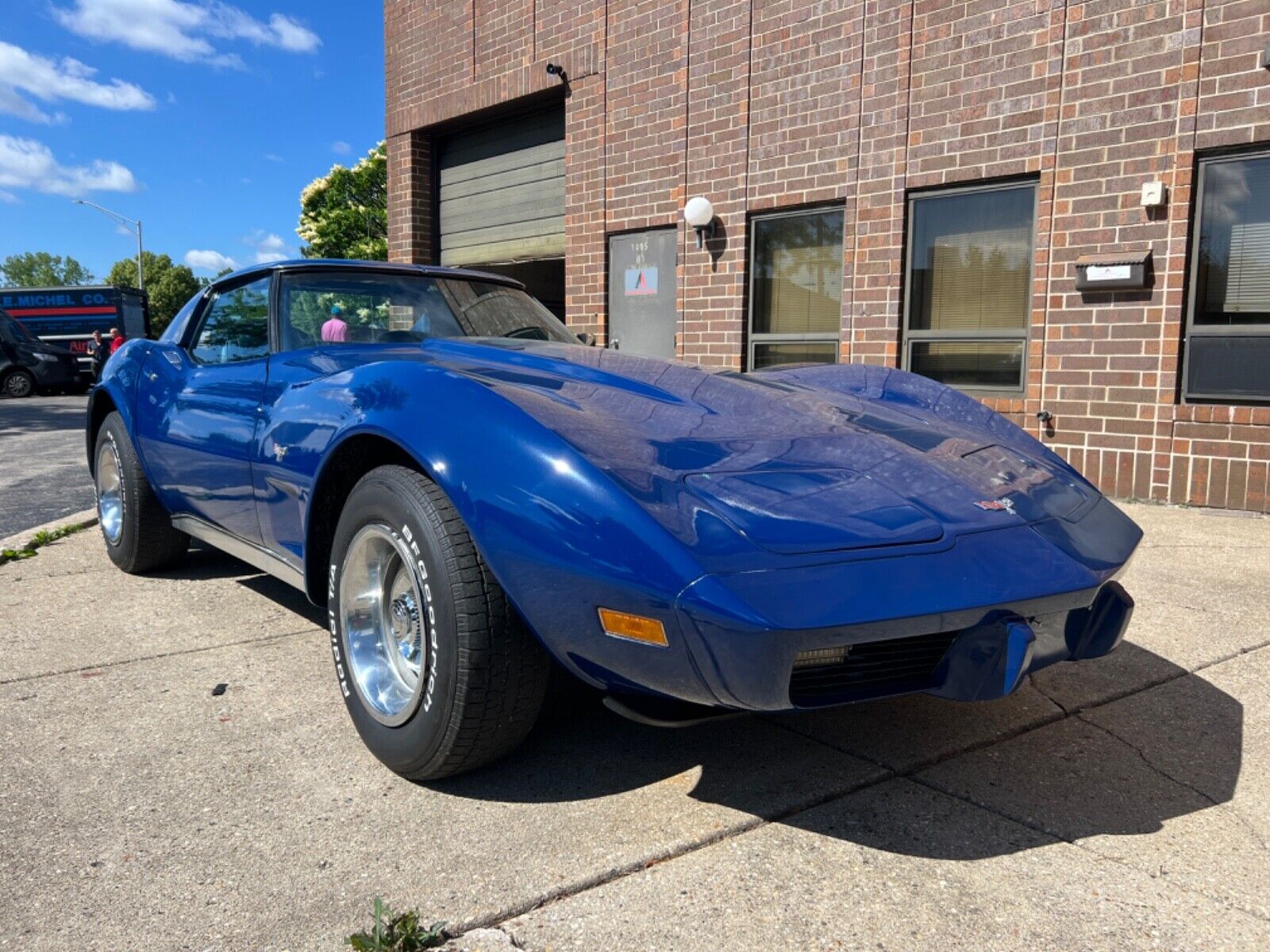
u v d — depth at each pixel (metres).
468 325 3.25
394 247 11.79
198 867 1.75
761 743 2.33
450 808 1.99
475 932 1.56
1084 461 6.04
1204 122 5.41
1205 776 2.16
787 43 7.36
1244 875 1.75
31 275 133.50
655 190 8.51
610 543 1.69
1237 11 5.25
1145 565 4.09
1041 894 1.68
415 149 11.38
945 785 2.11
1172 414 5.65
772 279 7.79
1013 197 6.32
